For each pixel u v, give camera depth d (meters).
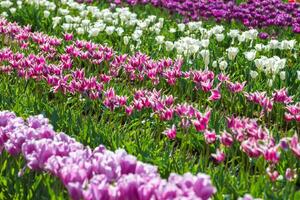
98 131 7.34
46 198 5.29
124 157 4.76
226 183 5.82
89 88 8.30
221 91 9.35
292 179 6.08
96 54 10.52
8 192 5.62
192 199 3.97
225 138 5.91
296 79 10.38
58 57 11.84
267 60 9.72
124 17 14.46
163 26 15.29
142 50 12.37
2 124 6.21
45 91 9.23
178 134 7.62
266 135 5.86
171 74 9.12
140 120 8.06
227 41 13.70
